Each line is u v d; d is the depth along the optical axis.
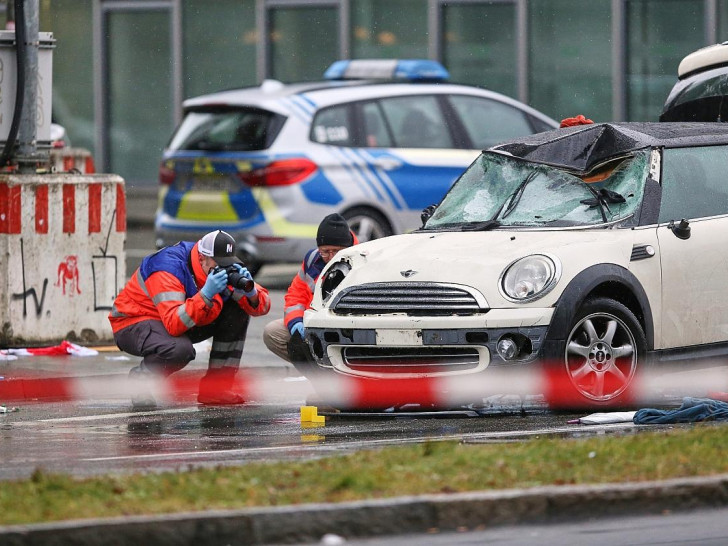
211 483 23.03
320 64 86.31
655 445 25.44
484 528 22.33
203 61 88.44
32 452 28.67
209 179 56.12
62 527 20.67
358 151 55.78
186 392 38.72
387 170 56.00
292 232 54.78
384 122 56.53
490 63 82.50
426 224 35.78
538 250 32.28
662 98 79.25
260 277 61.47
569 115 81.12
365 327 32.38
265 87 57.22
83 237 43.88
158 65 89.31
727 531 22.11
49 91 44.88
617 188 34.22
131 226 87.19
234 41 87.88
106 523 20.83
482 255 32.47
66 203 43.56
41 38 44.44
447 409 33.28
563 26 81.00
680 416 30.59
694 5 78.25
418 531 22.09
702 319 33.84
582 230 33.34
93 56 90.25
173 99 89.06
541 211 34.44
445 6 83.31
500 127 58.56
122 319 35.91
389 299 32.38
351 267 33.72
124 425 32.66
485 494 22.45
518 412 32.84
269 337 37.31
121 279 44.53
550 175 35.06
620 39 79.56
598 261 32.28
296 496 22.22
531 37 81.69
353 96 56.31
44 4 90.69
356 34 85.25
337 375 33.09
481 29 82.69
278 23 86.88
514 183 35.28
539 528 22.33
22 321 43.03
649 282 32.94
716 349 34.16
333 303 33.12
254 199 55.09
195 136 56.81
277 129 55.22
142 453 28.34
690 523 22.56
